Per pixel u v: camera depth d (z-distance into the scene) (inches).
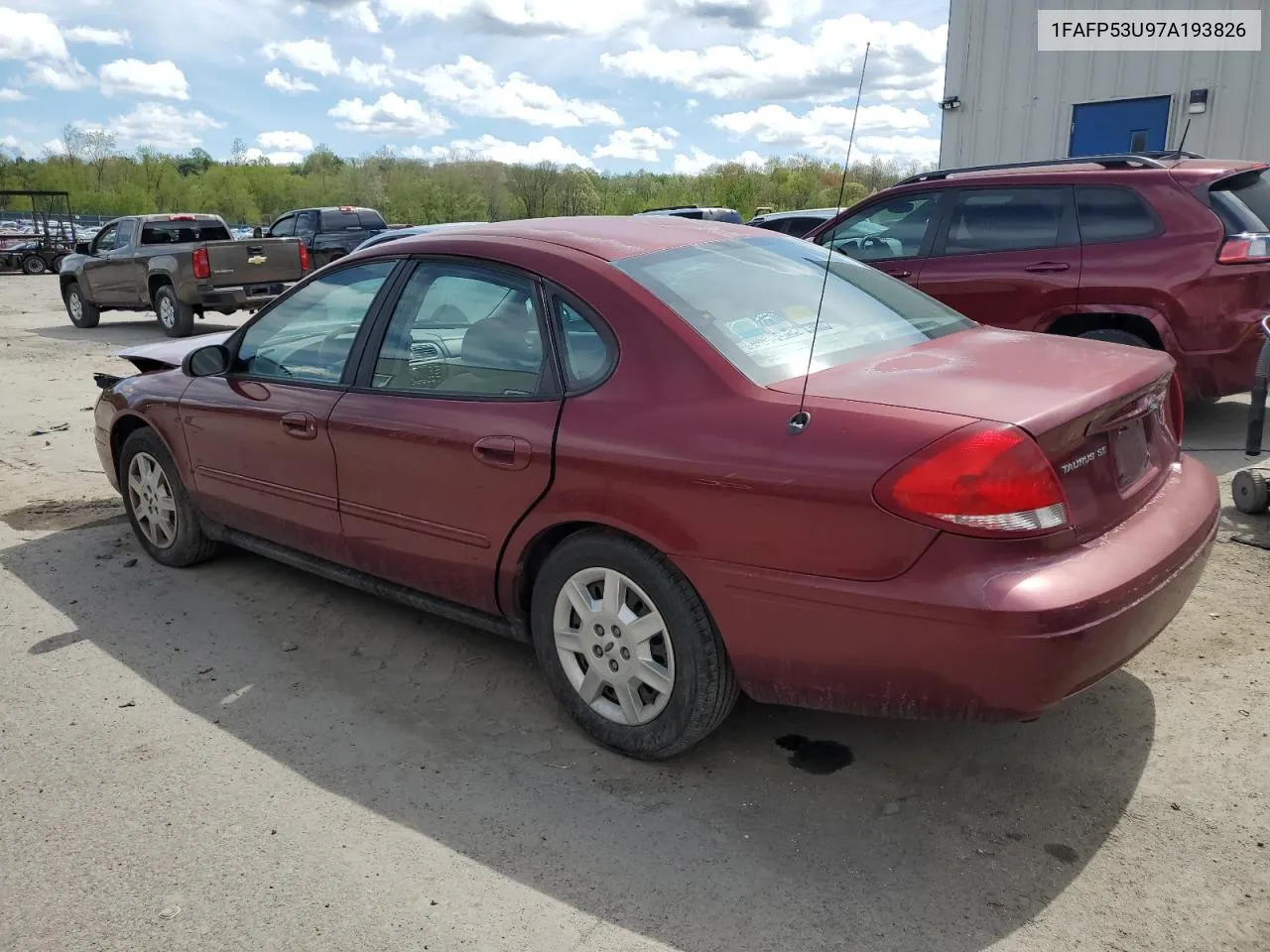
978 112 539.8
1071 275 243.6
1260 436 204.8
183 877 104.0
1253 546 179.0
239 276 568.4
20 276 1173.1
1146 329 237.6
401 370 141.2
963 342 129.0
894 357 119.7
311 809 115.2
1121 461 110.2
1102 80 493.4
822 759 122.6
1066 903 96.1
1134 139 489.4
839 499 98.7
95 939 95.5
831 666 103.3
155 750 128.7
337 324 152.2
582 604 122.3
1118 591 96.1
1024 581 93.2
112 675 149.5
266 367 163.5
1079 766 118.3
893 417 100.0
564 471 118.3
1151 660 141.0
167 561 191.5
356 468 143.6
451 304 136.7
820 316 125.8
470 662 151.1
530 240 134.6
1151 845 103.9
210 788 119.9
